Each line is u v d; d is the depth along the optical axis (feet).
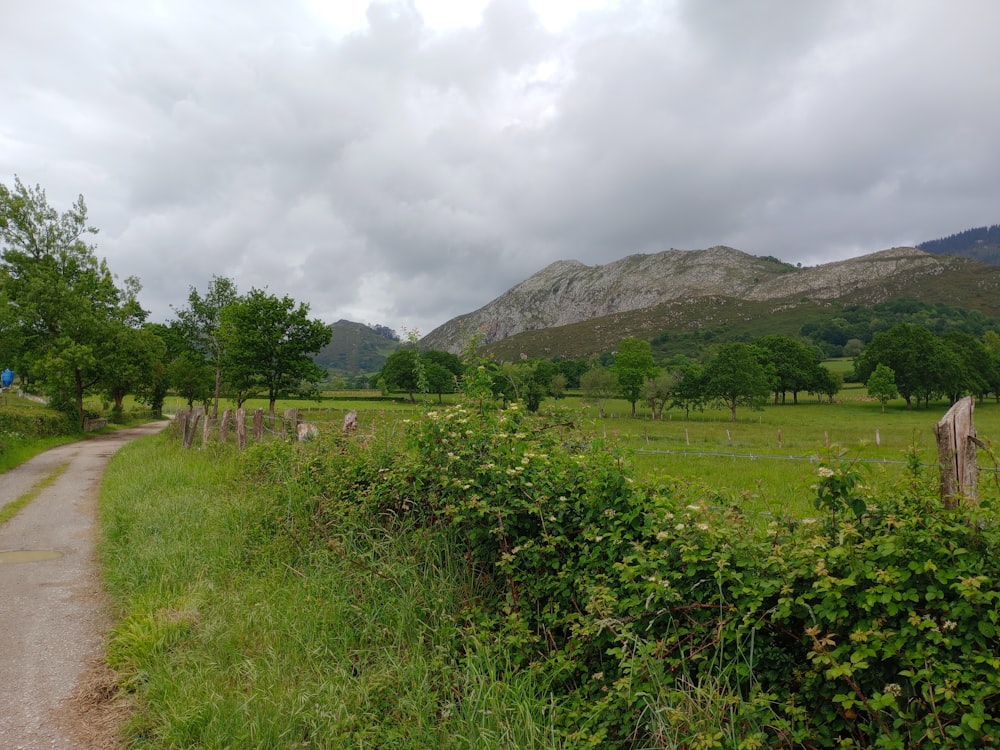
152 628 18.47
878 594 10.29
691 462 68.64
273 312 117.91
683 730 10.98
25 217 118.21
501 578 17.76
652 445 97.86
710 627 12.48
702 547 13.01
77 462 70.90
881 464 13.19
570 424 21.48
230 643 17.40
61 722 14.47
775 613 11.26
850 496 11.96
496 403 21.50
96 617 21.13
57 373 103.14
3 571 26.58
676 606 12.78
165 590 22.12
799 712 10.64
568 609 15.44
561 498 16.25
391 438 26.08
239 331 117.50
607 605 13.23
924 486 12.12
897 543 10.64
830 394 304.50
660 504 14.34
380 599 18.43
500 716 12.78
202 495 36.76
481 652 14.65
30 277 107.76
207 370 142.10
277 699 14.28
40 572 26.45
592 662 13.96
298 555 23.18
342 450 27.96
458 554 18.94
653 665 11.77
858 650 10.07
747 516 14.49
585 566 15.19
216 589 21.86
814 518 12.68
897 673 10.34
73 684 16.31
